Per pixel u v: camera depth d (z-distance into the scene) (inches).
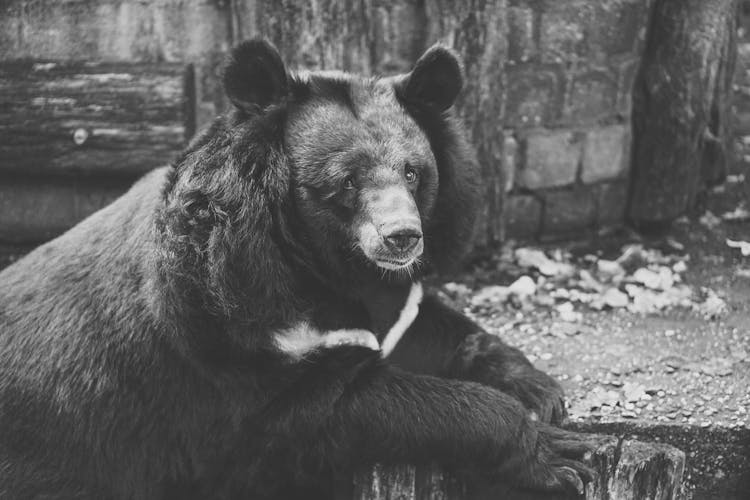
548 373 315.6
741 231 424.8
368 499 254.4
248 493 262.1
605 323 356.2
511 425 243.6
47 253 270.2
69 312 256.5
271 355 238.2
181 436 253.3
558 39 406.0
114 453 254.8
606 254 416.8
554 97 410.9
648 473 247.1
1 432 259.6
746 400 298.0
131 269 248.8
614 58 416.2
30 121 396.2
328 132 239.0
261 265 233.1
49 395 255.9
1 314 265.4
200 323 232.7
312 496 268.5
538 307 370.3
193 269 230.4
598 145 421.4
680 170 421.1
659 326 352.5
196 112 399.2
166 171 256.5
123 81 392.2
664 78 416.2
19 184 410.3
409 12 380.8
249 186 233.1
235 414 245.6
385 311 260.4
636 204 429.4
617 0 410.6
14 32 397.7
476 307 370.6
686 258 408.5
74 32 396.5
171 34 394.3
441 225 263.1
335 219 238.7
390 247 227.0
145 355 247.3
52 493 258.8
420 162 243.1
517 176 413.1
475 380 276.2
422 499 253.8
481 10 374.0
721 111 438.0
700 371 315.9
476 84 378.9
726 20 420.8
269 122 238.2
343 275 245.8
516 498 254.4
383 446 244.4
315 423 241.8
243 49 238.5
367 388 243.1
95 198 408.5
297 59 364.8
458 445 243.6
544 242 423.8
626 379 311.6
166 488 260.1
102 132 394.9
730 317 359.6
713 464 286.4
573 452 249.4
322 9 360.5
